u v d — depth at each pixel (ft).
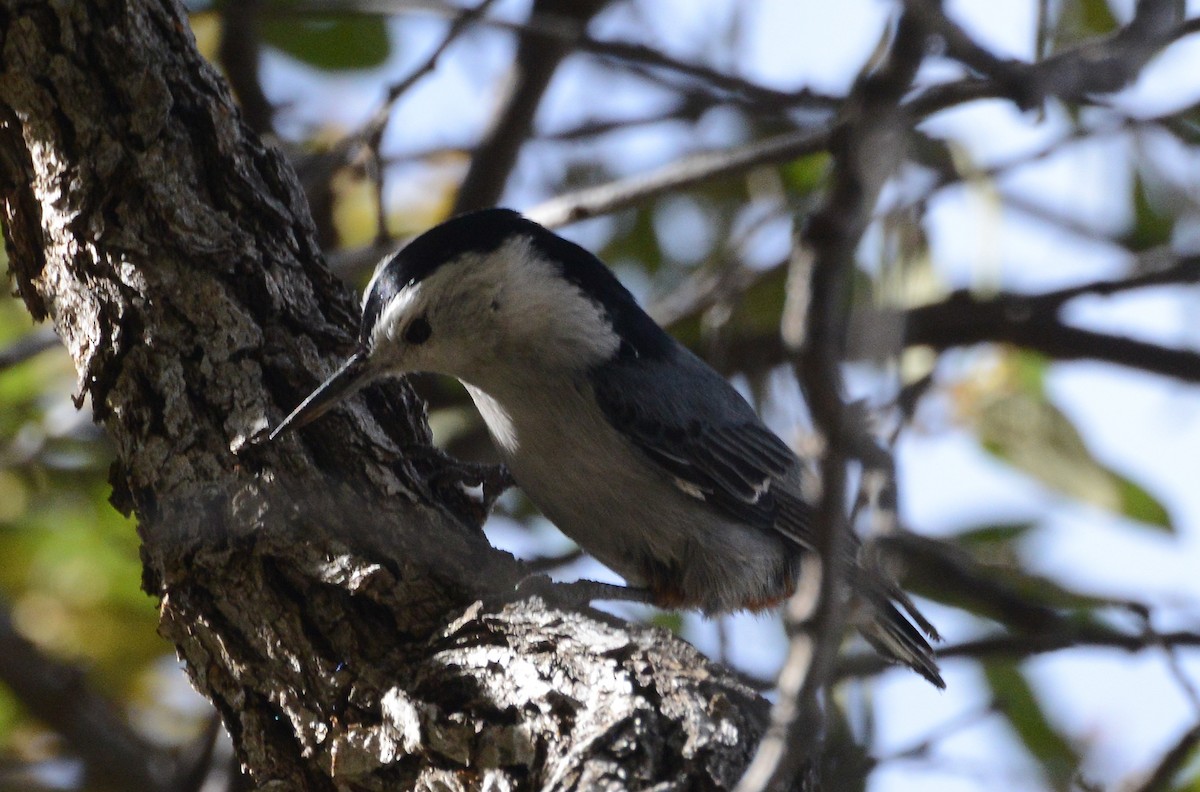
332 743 17.95
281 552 18.88
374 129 28.04
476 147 36.24
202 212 20.24
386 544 19.30
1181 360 34.32
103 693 34.63
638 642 17.92
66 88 19.92
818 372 13.50
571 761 16.31
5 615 33.24
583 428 25.20
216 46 35.58
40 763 34.04
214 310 19.89
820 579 13.00
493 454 34.81
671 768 16.33
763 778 12.30
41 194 20.18
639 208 35.35
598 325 25.62
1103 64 17.26
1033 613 32.30
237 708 18.67
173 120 20.36
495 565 19.72
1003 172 30.53
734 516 26.48
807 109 32.83
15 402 33.86
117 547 33.32
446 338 24.56
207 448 19.35
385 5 33.37
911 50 15.01
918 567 32.63
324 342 20.94
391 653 18.43
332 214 35.63
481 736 17.11
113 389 19.65
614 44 32.65
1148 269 33.60
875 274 25.61
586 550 26.76
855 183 14.08
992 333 33.81
